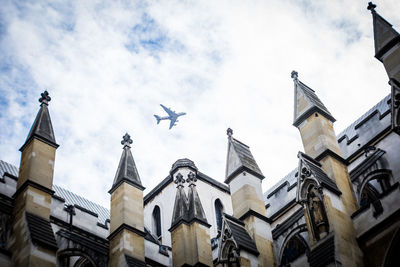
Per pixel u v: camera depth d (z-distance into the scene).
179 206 40.09
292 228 40.03
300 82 40.28
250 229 36.25
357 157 40.03
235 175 39.34
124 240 35.53
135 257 35.34
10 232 32.88
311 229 32.16
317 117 37.34
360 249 31.20
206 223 39.25
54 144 36.84
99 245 37.84
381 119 39.69
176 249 38.16
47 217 33.47
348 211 32.78
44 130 37.16
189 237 38.44
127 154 40.56
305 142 37.00
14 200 34.47
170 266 42.66
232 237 34.81
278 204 44.84
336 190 33.22
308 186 33.50
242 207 37.59
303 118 38.00
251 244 35.28
